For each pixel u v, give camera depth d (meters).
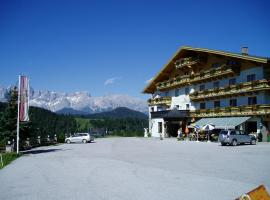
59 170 17.17
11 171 17.20
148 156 24.36
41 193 11.30
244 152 26.78
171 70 65.19
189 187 12.02
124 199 10.21
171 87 63.62
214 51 49.62
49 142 47.66
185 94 60.22
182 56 59.97
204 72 53.53
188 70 59.47
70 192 11.37
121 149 32.56
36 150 34.88
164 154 25.91
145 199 10.17
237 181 13.27
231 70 47.09
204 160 21.17
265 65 43.19
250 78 45.44
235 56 45.47
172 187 12.03
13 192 11.60
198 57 54.34
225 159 21.66
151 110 71.31
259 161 20.44
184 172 15.88
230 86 47.47
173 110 58.62
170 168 17.39
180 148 32.47
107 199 10.23
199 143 41.19
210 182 13.06
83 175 15.21
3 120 31.16
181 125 58.25
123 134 80.50
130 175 15.02
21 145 35.22
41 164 20.27
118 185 12.52
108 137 74.75
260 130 42.09
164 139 55.03
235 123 42.94
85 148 35.66
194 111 55.34
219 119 47.72
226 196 10.52
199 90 56.66
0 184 13.26
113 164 19.38
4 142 31.44
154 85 70.94
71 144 47.50
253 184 12.61
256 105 42.25
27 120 29.56
